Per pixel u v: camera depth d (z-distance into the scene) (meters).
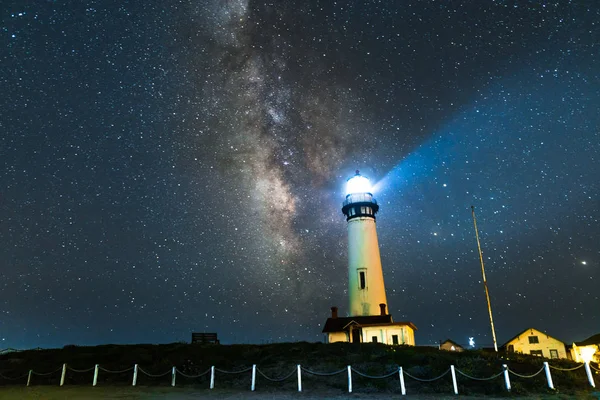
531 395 18.97
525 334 56.78
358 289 46.19
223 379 23.14
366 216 49.59
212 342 37.72
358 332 40.28
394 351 28.22
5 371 27.05
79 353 31.17
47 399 18.00
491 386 20.05
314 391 20.20
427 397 18.58
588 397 18.70
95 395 19.06
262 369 24.64
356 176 52.69
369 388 20.44
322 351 28.83
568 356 55.78
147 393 19.70
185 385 22.28
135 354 29.16
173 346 33.12
